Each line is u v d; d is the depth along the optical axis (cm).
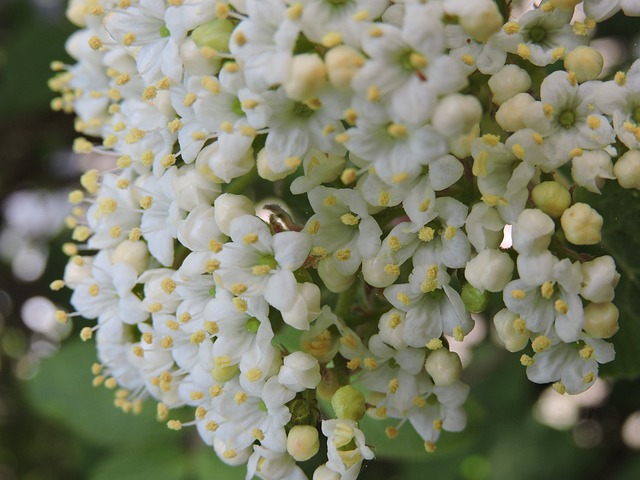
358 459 14
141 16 14
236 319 14
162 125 14
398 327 14
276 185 15
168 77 13
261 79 13
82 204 20
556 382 14
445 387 14
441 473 20
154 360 14
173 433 17
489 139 13
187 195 14
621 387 20
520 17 13
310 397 14
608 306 13
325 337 14
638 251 15
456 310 13
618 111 13
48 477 28
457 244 13
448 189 14
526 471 20
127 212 15
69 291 20
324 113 13
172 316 14
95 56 15
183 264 14
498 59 13
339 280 14
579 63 13
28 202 24
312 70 12
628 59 17
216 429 14
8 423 27
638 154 13
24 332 24
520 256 13
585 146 13
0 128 21
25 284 23
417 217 13
